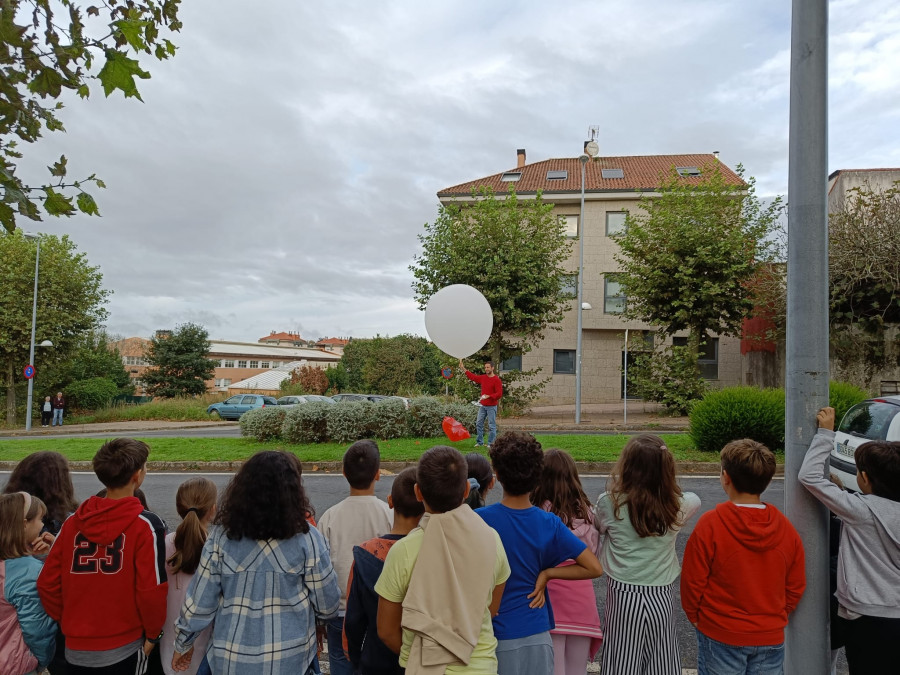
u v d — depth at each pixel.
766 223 19.98
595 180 28.09
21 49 3.02
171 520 7.50
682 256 19.80
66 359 31.53
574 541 2.44
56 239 30.75
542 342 27.59
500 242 20.77
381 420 13.80
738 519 2.58
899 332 17.75
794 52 2.94
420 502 2.55
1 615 2.65
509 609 2.33
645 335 26.78
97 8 3.28
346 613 2.41
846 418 6.99
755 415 11.11
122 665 2.54
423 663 1.97
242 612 2.29
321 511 7.83
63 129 3.31
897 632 2.48
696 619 2.69
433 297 7.72
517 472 2.41
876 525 2.56
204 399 35.22
